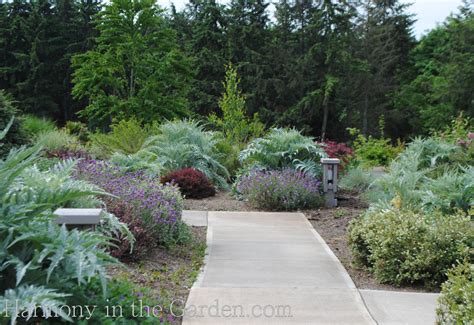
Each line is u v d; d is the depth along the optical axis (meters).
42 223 3.28
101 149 13.35
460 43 31.00
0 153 9.77
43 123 15.23
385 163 17.75
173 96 26.92
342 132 35.19
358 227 5.75
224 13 37.12
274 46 34.97
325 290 4.69
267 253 6.02
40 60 34.12
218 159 12.74
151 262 5.43
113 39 25.36
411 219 5.45
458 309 3.22
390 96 35.88
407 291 4.88
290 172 9.93
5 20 34.84
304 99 33.03
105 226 4.83
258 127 15.59
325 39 34.84
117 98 25.45
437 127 31.30
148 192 6.70
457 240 5.06
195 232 7.16
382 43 36.28
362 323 3.92
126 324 3.24
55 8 35.94
